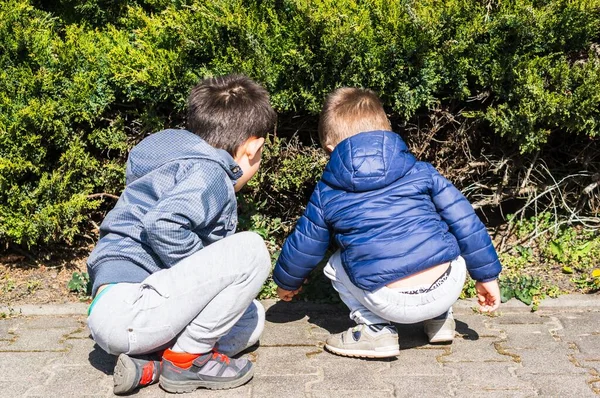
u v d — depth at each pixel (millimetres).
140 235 2859
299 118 4109
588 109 3756
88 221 4332
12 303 3814
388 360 3227
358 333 3213
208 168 2791
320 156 4086
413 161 3182
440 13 3770
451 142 4180
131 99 3969
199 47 3869
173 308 2771
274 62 3869
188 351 2887
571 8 3805
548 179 4422
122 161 4191
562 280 4055
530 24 3779
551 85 3910
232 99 2994
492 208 4594
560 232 4473
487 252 3160
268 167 4098
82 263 4238
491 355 3268
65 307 3768
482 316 3705
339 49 3707
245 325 3203
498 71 3848
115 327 2762
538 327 3566
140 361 2910
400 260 3025
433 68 3836
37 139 3924
